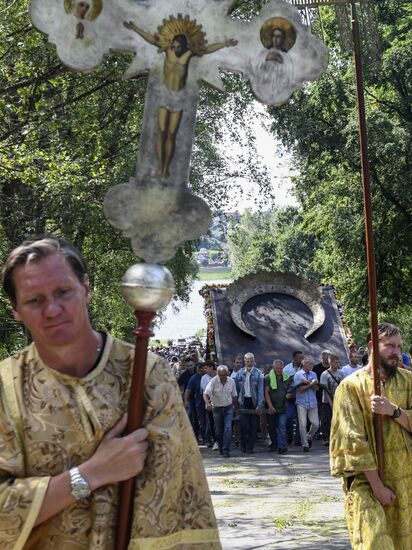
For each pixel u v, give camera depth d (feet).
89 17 10.27
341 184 112.78
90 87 60.39
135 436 9.78
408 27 108.68
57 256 9.88
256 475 52.49
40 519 9.52
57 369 10.00
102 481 9.61
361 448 19.94
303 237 199.62
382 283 119.03
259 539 32.30
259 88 10.73
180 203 10.35
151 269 10.10
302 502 40.91
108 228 81.46
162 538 9.82
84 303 10.06
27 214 76.23
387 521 20.13
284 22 10.74
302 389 66.03
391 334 20.56
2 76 51.44
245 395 65.92
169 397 10.12
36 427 9.84
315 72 10.81
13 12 48.06
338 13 18.47
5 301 75.00
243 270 224.53
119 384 10.11
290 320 94.32
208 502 10.28
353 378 20.48
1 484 9.64
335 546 30.96
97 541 9.70
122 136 76.33
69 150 63.52
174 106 10.45
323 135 108.37
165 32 10.44
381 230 113.50
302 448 68.23
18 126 55.16
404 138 105.19
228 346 92.12
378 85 107.96
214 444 69.31
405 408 20.47
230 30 10.62
